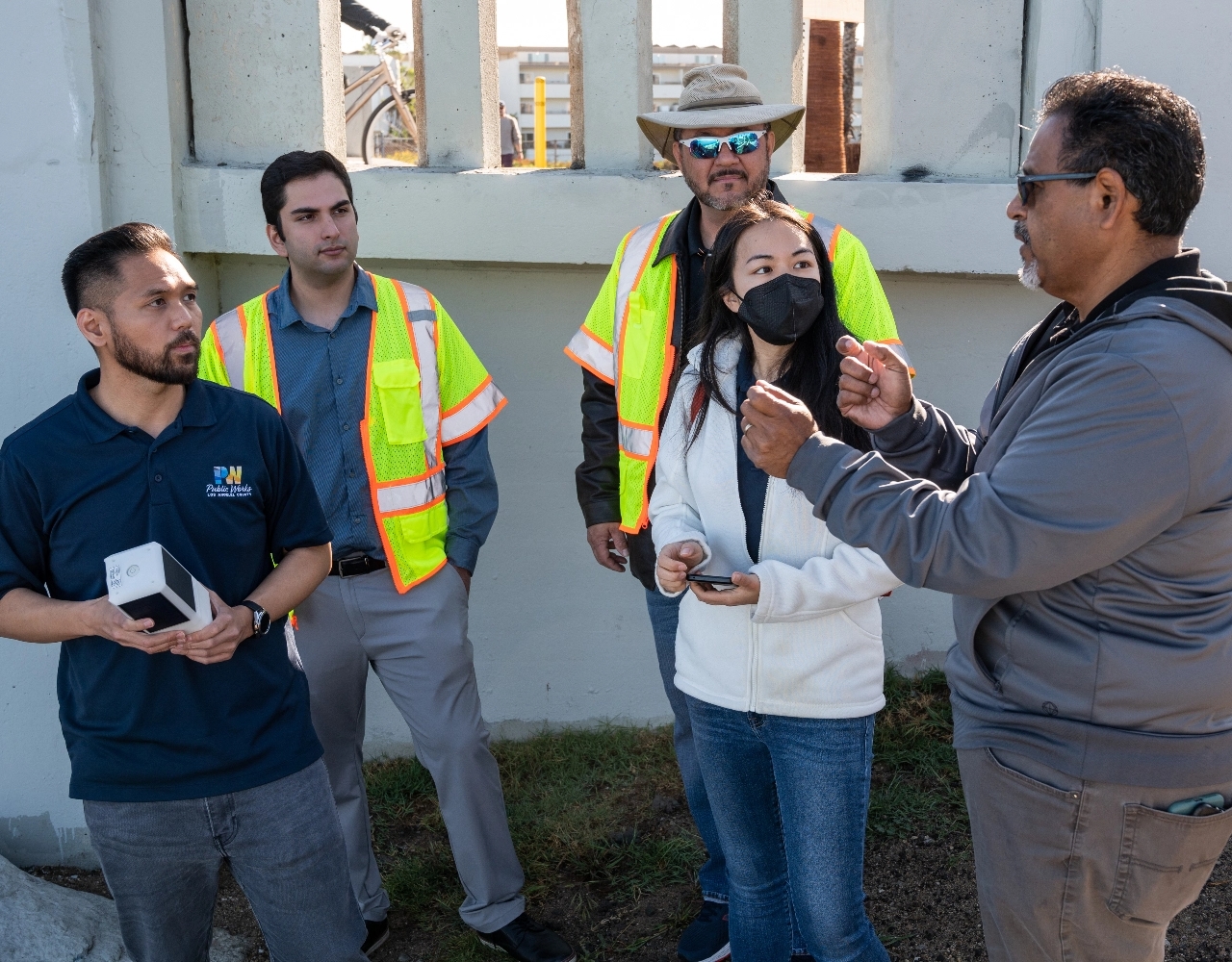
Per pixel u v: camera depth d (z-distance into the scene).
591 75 3.79
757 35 3.71
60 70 3.34
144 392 2.23
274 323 3.05
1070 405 1.67
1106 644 1.75
